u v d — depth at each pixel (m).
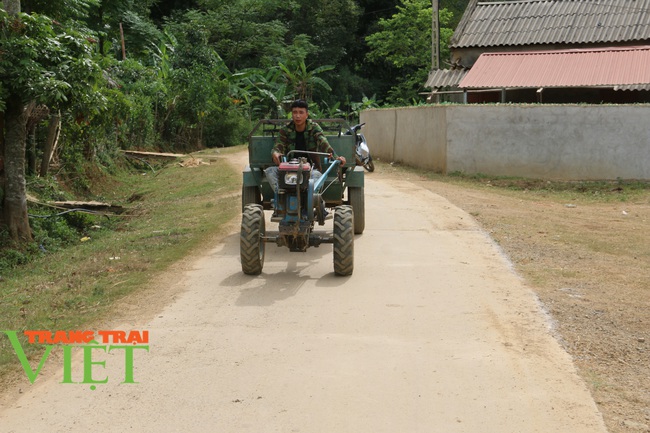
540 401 4.58
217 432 4.28
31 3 13.52
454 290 7.09
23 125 11.63
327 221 10.62
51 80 10.39
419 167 19.38
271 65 41.97
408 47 44.06
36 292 7.88
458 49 25.66
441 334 5.84
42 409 4.66
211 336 5.91
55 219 12.98
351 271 7.62
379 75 52.97
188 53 30.88
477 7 27.33
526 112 16.94
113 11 30.62
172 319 6.38
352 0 49.69
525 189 16.27
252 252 7.54
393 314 6.38
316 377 5.02
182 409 4.59
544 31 24.98
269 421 4.39
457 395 4.69
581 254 8.89
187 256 8.83
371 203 12.43
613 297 6.89
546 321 6.12
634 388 4.79
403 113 20.48
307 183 7.26
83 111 11.21
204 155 24.58
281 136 8.23
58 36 11.11
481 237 9.66
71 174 17.48
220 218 11.34
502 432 4.20
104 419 4.50
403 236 9.66
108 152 21.02
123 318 6.46
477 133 17.28
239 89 35.50
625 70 20.50
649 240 10.12
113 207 14.52
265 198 9.38
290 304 6.73
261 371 5.15
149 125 25.70
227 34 42.59
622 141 16.52
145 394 4.83
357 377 5.01
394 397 4.68
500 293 6.96
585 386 4.80
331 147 8.27
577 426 4.25
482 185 16.48
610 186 16.30
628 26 24.36
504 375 4.98
